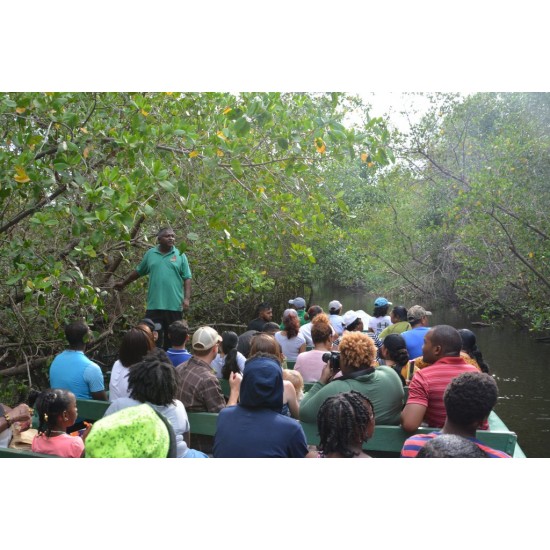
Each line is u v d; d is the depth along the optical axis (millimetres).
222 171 5559
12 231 6281
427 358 3600
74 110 5512
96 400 4211
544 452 6109
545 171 11891
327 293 26469
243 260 9914
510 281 12883
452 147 15969
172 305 6145
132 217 4234
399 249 17922
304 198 6508
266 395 2854
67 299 6938
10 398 7547
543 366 9922
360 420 2584
